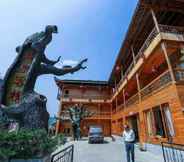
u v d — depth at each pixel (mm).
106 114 35344
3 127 4766
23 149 3479
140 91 16047
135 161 9422
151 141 12820
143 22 14891
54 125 32062
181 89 9680
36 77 5840
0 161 3248
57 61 6555
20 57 5723
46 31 5855
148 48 13422
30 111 5082
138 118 17625
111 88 37750
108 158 10539
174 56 13195
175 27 12250
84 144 19516
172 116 9820
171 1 12562
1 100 5234
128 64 24500
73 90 37719
